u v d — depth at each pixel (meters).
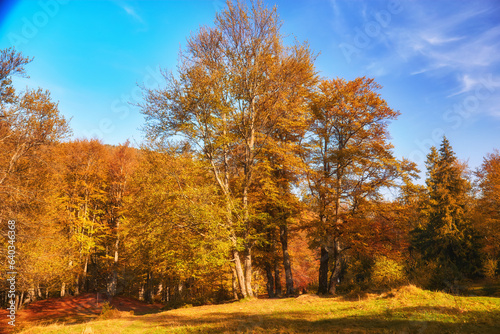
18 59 13.23
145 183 16.11
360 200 17.72
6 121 13.94
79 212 27.61
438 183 33.84
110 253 31.81
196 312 13.45
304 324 9.47
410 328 8.06
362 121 18.23
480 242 27.53
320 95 19.38
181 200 14.98
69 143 27.06
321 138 19.75
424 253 29.95
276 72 16.47
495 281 20.14
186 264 14.70
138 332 9.65
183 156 16.08
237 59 17.00
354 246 16.78
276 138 20.48
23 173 15.22
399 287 14.06
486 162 30.62
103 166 29.33
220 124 16.55
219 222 15.23
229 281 28.47
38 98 14.73
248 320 10.48
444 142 35.53
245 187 17.45
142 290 31.30
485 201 24.77
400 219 18.02
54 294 30.59
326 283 18.92
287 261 20.09
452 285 14.91
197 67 15.80
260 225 19.77
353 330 8.21
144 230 15.92
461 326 7.94
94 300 24.83
